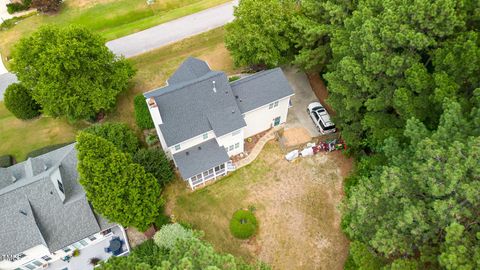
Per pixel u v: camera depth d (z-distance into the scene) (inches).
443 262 847.7
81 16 2497.5
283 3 1756.9
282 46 1706.4
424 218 954.1
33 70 1640.0
